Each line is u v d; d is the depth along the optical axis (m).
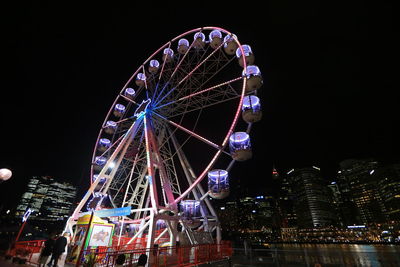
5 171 11.29
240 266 16.73
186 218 19.12
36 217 178.00
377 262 24.06
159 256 14.05
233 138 19.91
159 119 24.11
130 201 26.38
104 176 22.86
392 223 173.62
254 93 22.81
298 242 182.75
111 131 29.38
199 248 16.53
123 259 11.81
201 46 27.09
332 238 197.62
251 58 24.62
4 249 17.41
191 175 22.47
